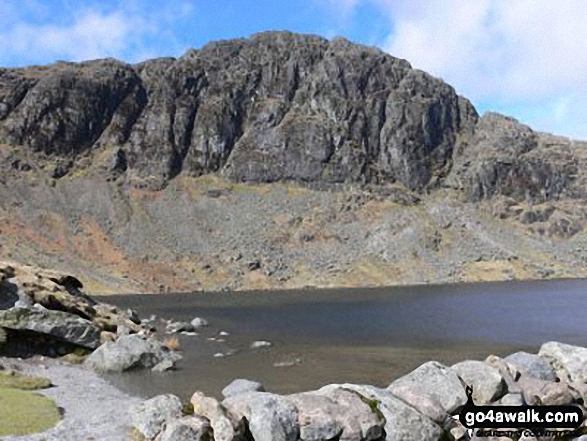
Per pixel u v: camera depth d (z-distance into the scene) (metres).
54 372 39.59
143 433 22.39
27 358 43.34
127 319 62.44
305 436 22.23
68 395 31.88
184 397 33.25
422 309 102.50
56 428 23.52
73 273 168.25
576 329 71.31
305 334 67.94
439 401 24.56
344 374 41.44
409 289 167.62
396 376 40.62
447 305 110.31
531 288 160.25
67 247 189.25
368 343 59.69
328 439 22.33
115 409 28.14
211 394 34.25
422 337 64.56
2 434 22.14
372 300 127.44
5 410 25.62
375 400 23.94
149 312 101.56
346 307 109.94
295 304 119.69
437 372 25.62
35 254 174.00
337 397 23.89
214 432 21.58
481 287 169.00
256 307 112.56
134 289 167.75
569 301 116.12
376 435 22.75
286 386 37.12
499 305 108.81
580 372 27.19
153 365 43.34
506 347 55.84
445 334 67.25
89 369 42.12
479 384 25.53
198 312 101.38
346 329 73.31
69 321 46.34
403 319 85.88
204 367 44.41
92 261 184.62
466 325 76.81
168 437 20.94
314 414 22.72
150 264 192.25
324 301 127.44
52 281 57.12
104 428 23.72
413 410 23.64
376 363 46.44
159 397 23.75
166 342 56.81
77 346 46.59
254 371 42.75
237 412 22.73
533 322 79.75
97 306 61.75
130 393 34.22
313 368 44.09
